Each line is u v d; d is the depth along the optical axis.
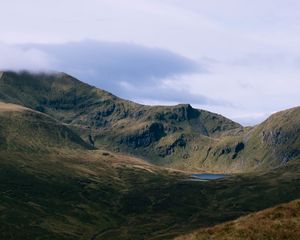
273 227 46.75
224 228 48.56
